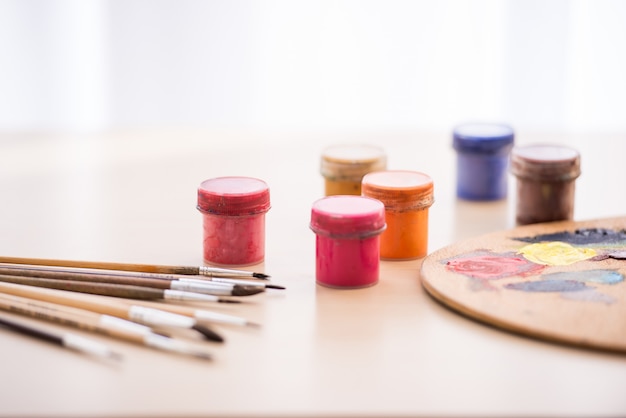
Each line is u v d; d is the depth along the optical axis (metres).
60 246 1.14
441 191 1.38
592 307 0.90
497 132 1.33
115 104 2.25
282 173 1.46
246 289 0.95
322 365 0.82
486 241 1.10
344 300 0.96
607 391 0.78
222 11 2.21
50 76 2.22
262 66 2.24
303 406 0.76
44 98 2.24
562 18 2.20
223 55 2.23
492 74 2.24
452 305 0.93
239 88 2.25
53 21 2.20
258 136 1.69
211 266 1.07
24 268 1.01
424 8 2.21
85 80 2.23
